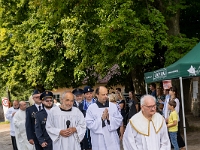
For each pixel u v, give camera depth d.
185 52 13.64
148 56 12.23
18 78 25.14
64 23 16.06
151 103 5.16
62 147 6.34
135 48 12.29
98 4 14.09
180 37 14.44
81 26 15.48
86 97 9.28
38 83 22.64
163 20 13.27
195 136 13.46
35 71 21.55
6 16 24.11
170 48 13.15
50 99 7.12
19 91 33.25
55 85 22.47
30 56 22.36
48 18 15.50
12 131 11.97
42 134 6.98
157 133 5.28
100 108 6.84
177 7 14.17
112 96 10.16
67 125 6.38
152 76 11.57
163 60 17.28
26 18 22.61
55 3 14.39
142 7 13.95
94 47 15.32
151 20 13.19
